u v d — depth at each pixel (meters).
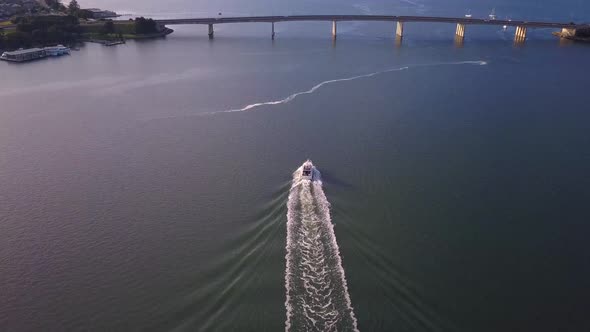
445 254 67.69
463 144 104.25
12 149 103.31
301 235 68.44
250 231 71.81
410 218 75.50
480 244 70.62
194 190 84.81
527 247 70.75
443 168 93.00
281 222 71.81
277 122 116.88
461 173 91.19
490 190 85.56
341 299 56.53
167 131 112.31
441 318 55.81
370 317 54.28
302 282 59.22
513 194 84.50
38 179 90.31
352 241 67.62
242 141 105.69
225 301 57.34
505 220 76.88
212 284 61.12
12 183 88.94
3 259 68.69
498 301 59.94
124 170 93.12
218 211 78.00
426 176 89.56
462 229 73.81
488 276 64.19
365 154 98.38
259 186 85.56
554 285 63.53
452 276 63.47
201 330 53.62
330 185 84.69
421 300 58.12
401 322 54.09
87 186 87.50
